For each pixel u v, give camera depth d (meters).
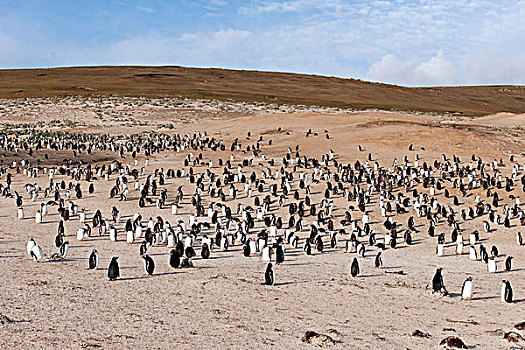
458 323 15.30
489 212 36.72
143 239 28.86
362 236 32.44
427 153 54.84
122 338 12.65
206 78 182.50
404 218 37.03
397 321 15.25
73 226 31.38
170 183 45.03
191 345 12.40
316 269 23.06
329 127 71.00
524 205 39.97
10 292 16.16
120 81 160.50
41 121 89.81
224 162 53.59
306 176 45.34
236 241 29.34
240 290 18.22
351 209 38.53
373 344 12.91
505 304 18.25
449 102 172.75
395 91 186.38
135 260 23.20
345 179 45.38
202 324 14.09
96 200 39.28
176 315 14.84
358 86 191.62
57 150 59.53
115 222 32.81
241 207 36.38
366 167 47.75
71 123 88.12
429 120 83.25
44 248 24.52
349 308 16.56
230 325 14.09
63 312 14.53
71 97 113.00
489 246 31.05
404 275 22.72
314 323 14.69
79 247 25.80
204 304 16.16
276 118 80.31
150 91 131.25
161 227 29.41
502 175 47.06
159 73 189.25
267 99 129.62
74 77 170.88
